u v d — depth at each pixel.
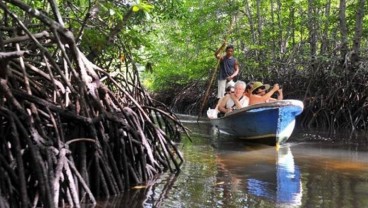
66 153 4.34
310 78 14.29
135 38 8.32
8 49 4.87
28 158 4.16
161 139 6.25
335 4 18.31
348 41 14.01
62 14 7.86
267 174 5.82
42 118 4.57
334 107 13.16
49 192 3.89
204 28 19.33
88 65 5.32
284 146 8.59
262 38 17.58
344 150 8.05
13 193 3.86
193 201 4.55
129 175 5.32
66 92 4.99
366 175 5.77
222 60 11.48
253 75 17.12
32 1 6.95
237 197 4.68
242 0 19.64
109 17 7.72
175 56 24.23
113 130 5.28
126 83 7.61
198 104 19.95
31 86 4.75
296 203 4.45
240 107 9.41
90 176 4.78
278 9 17.62
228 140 9.39
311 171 6.02
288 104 8.29
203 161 6.80
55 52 5.77
